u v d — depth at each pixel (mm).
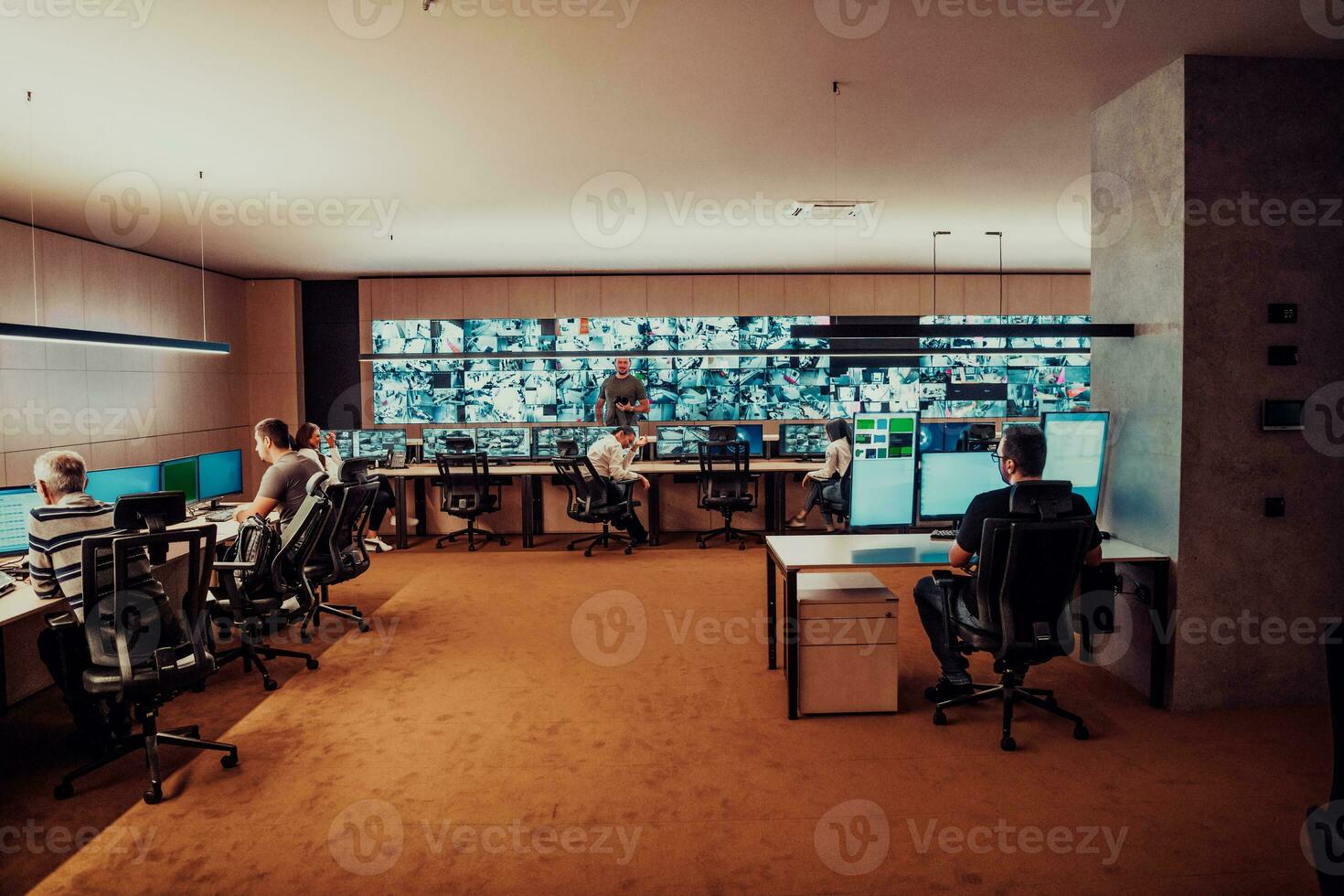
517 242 7277
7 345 5688
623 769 3004
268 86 3502
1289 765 2961
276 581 3889
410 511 8141
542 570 6484
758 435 7969
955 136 4422
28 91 3512
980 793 2787
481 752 3158
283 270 8594
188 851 2479
